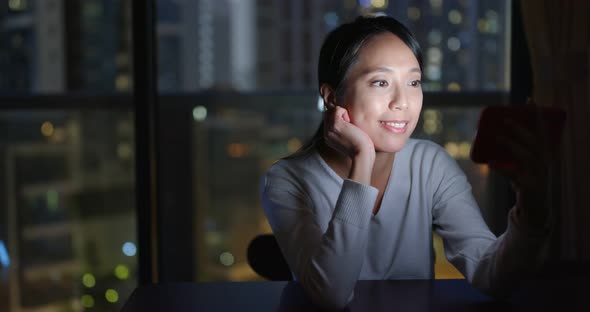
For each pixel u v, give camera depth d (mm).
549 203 941
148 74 2062
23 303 2748
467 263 1077
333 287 947
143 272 2133
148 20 2045
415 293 1015
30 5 2910
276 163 1192
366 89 1040
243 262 2533
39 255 2795
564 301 983
